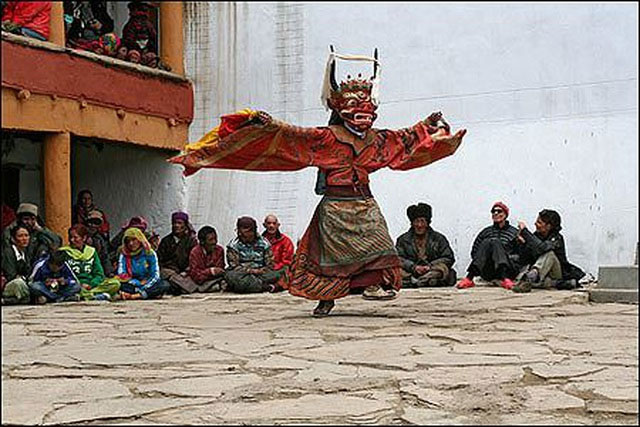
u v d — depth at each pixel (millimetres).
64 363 5488
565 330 6949
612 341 6180
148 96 15336
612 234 13953
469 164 14781
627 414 3871
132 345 6375
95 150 17062
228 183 16141
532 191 14422
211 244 13477
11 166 15812
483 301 10219
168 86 15773
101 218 13406
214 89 16312
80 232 12094
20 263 11203
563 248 12445
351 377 4812
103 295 11648
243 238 13180
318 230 8258
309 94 15797
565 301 10180
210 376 4934
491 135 14734
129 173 16781
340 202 8219
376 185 15242
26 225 11617
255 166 8398
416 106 15164
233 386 4617
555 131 14375
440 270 13102
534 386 4492
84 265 11930
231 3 16312
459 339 6363
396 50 15312
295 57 15898
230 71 16250
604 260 13969
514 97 14633
